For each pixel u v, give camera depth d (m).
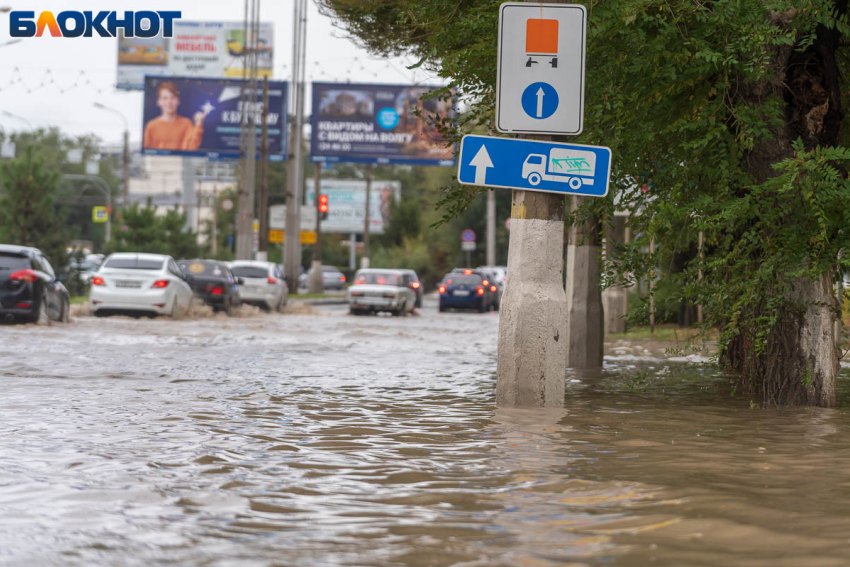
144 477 10.40
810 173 15.44
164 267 48.28
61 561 7.36
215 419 14.85
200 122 100.69
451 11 18.06
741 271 17.03
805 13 16.53
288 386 19.89
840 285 18.27
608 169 16.16
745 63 15.93
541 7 16.33
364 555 7.56
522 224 16.75
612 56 17.06
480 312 79.31
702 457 11.85
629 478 10.49
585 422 14.96
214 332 38.97
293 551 7.66
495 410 16.33
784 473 10.77
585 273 26.31
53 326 38.56
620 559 7.38
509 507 9.16
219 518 8.70
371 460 11.63
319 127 97.62
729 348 23.73
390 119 97.12
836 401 18.14
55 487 9.84
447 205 19.22
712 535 8.03
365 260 135.38
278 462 11.44
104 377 20.61
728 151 16.98
